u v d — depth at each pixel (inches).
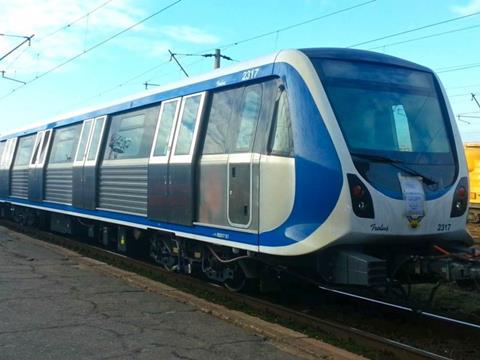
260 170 279.0
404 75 291.4
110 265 424.5
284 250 262.1
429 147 279.6
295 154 261.0
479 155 1032.2
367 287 272.4
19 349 213.3
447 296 347.6
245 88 302.4
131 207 404.5
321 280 283.6
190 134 338.3
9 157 737.0
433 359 213.9
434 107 293.4
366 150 258.1
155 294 317.1
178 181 343.0
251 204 283.9
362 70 279.6
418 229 259.1
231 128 306.7
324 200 249.3
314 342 232.8
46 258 438.6
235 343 227.5
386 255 269.9
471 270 245.1
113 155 441.1
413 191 258.7
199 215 327.0
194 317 267.4
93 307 281.0
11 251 471.5
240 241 290.8
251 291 335.9
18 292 307.7
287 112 269.3
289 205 262.1
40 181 600.1
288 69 272.7
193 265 371.2
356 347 233.3
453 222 273.1
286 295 336.8
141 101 404.8
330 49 280.1
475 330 256.2
